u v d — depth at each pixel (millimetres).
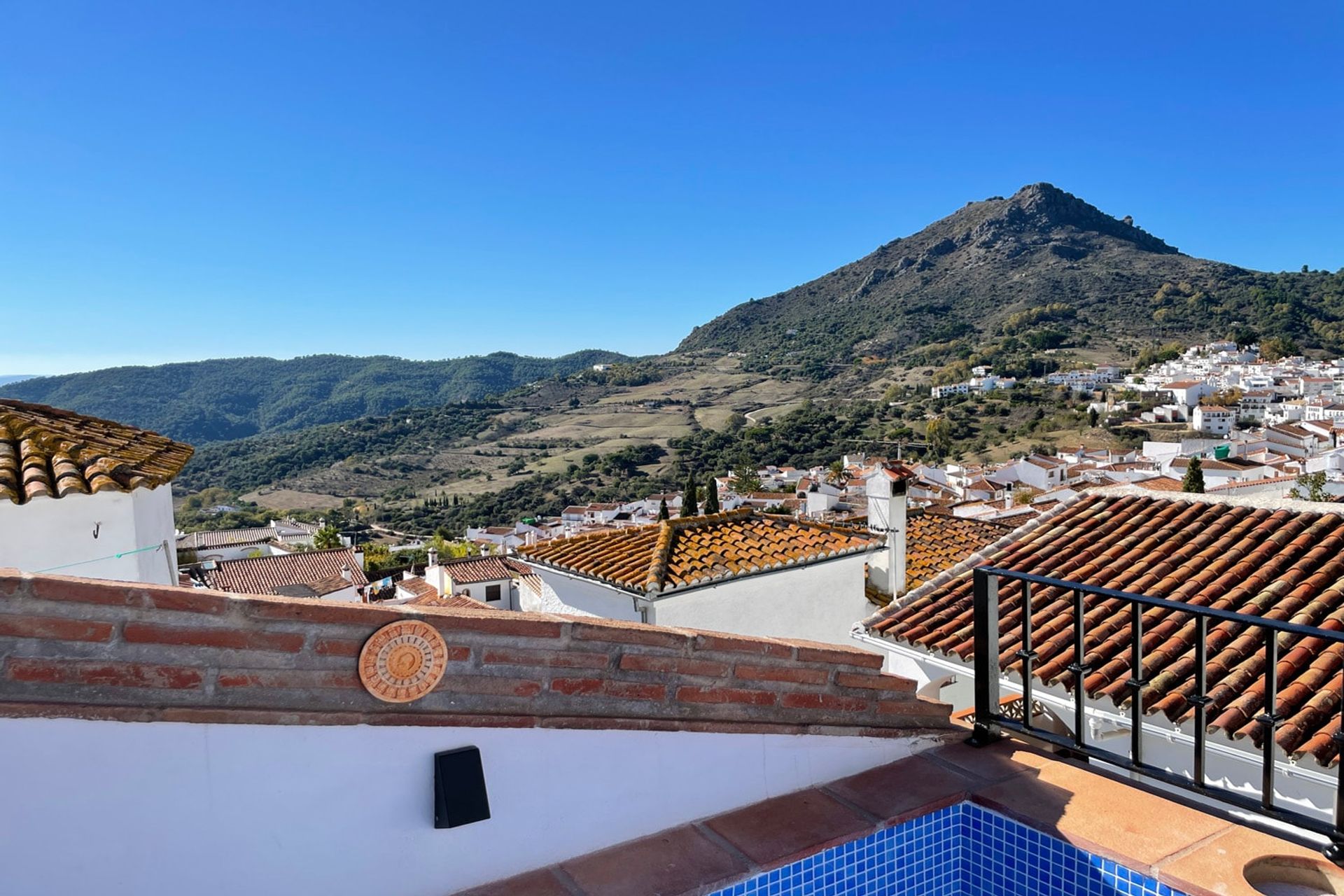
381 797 2084
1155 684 6367
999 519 29328
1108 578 8117
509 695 2256
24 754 1732
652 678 2510
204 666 1900
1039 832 2475
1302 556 7805
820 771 2824
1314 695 5961
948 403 131375
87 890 1794
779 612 10258
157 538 6844
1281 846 2303
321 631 2025
